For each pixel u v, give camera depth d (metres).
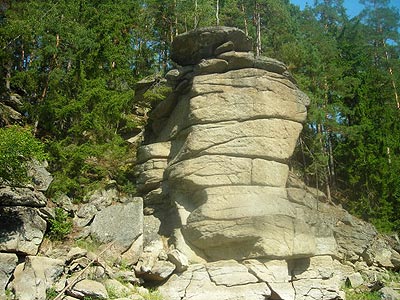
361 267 23.14
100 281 17.17
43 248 18.20
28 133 17.70
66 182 20.55
